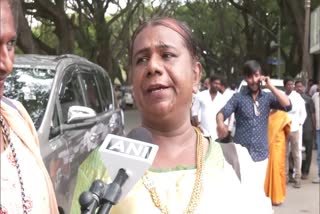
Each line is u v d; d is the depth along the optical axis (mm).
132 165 1415
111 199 1354
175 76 1682
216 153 1734
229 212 1602
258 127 5574
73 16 23906
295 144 8266
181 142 1749
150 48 1687
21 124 1559
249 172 1759
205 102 7387
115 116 6727
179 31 1723
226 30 41406
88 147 5004
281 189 6621
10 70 1323
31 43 15672
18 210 1389
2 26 1285
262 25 33188
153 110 1687
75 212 1644
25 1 19281
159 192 1592
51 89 4602
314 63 23781
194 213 1565
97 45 28547
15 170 1429
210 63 49000
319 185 8562
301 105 8273
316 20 20188
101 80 6762
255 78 5590
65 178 4207
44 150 3828
